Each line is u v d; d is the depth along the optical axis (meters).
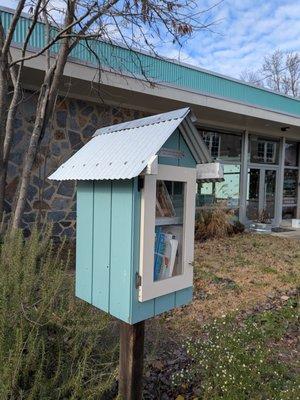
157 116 1.83
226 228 8.89
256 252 7.05
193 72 8.26
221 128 10.17
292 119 10.05
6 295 1.94
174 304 1.84
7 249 2.43
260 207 11.68
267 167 11.83
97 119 7.25
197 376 2.43
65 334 2.06
